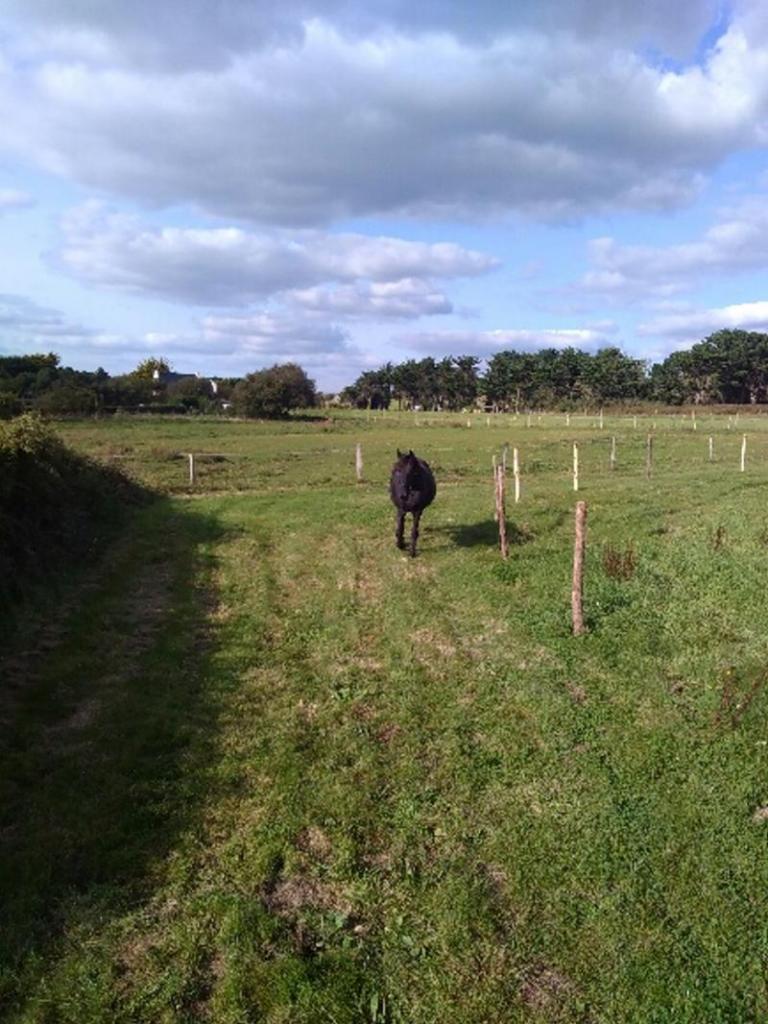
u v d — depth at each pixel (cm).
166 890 611
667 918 568
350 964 536
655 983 512
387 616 1267
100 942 557
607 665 1001
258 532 2002
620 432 5622
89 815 704
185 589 1474
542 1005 505
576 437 5050
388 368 15438
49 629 1228
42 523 1641
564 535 1712
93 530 1903
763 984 510
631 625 1132
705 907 574
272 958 543
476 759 799
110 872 630
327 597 1395
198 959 543
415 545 1661
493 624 1198
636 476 2883
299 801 731
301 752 828
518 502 2186
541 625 1154
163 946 555
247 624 1255
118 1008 504
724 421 7594
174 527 2084
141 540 1916
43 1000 505
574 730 842
